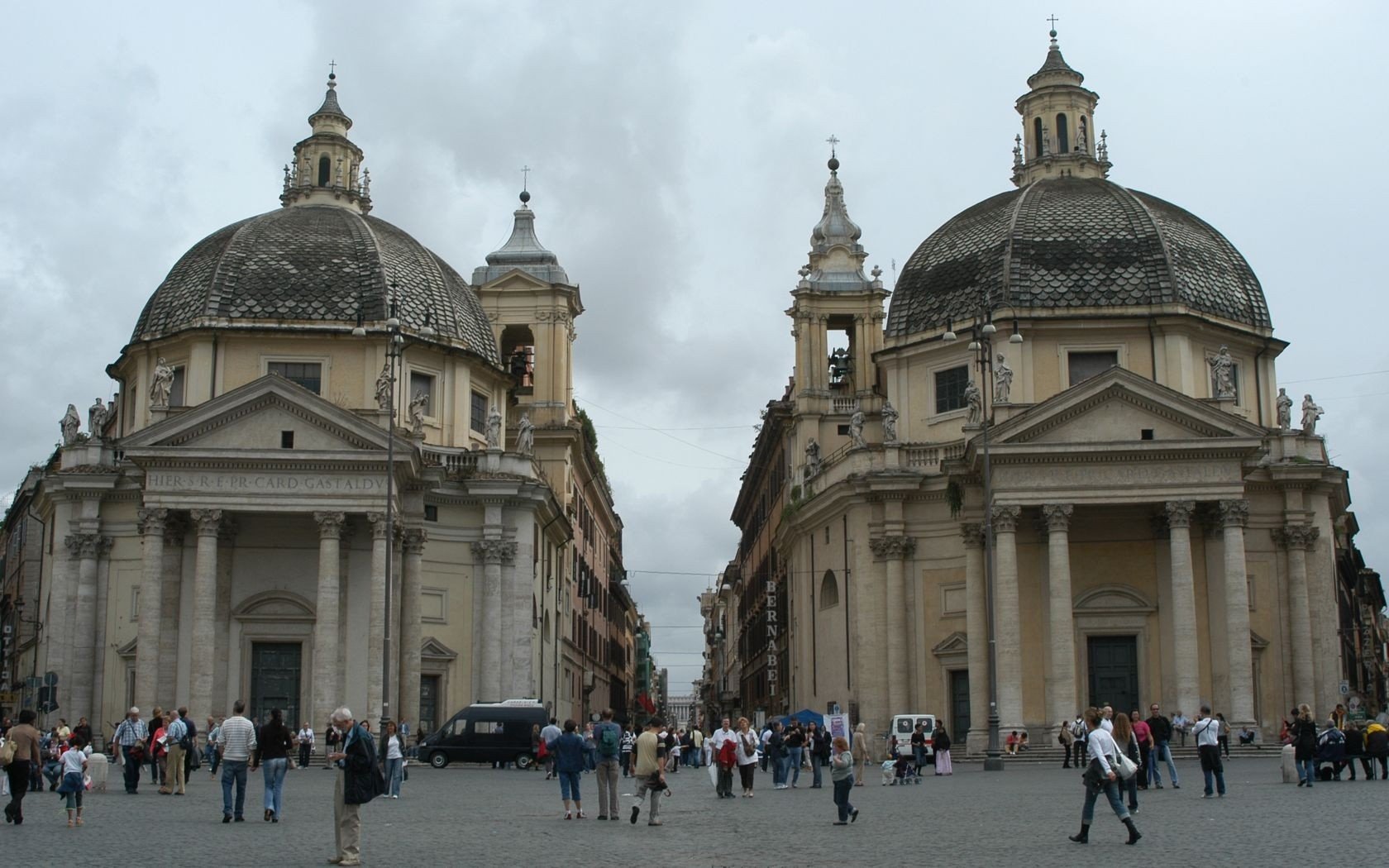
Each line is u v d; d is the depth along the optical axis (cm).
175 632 4709
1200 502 4650
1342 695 4941
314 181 5869
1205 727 2661
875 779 3991
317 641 4609
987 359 4250
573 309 6938
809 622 5919
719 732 3172
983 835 2000
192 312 5153
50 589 5278
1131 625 4856
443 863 1703
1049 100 5778
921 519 5178
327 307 5184
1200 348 5106
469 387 5466
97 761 3109
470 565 5241
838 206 6694
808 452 6031
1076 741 4109
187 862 1702
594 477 8181
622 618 11369
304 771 4175
